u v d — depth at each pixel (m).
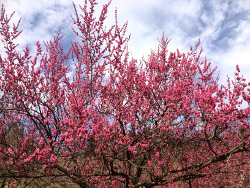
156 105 5.40
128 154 4.77
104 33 5.86
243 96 3.66
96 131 3.40
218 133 4.70
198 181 6.15
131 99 5.32
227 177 6.27
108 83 6.28
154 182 4.62
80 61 6.03
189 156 5.16
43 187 4.02
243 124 3.75
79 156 4.06
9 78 4.85
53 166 3.29
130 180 4.89
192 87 5.23
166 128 4.18
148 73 6.00
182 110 4.32
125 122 5.07
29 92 4.77
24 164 3.68
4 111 4.46
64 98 5.34
